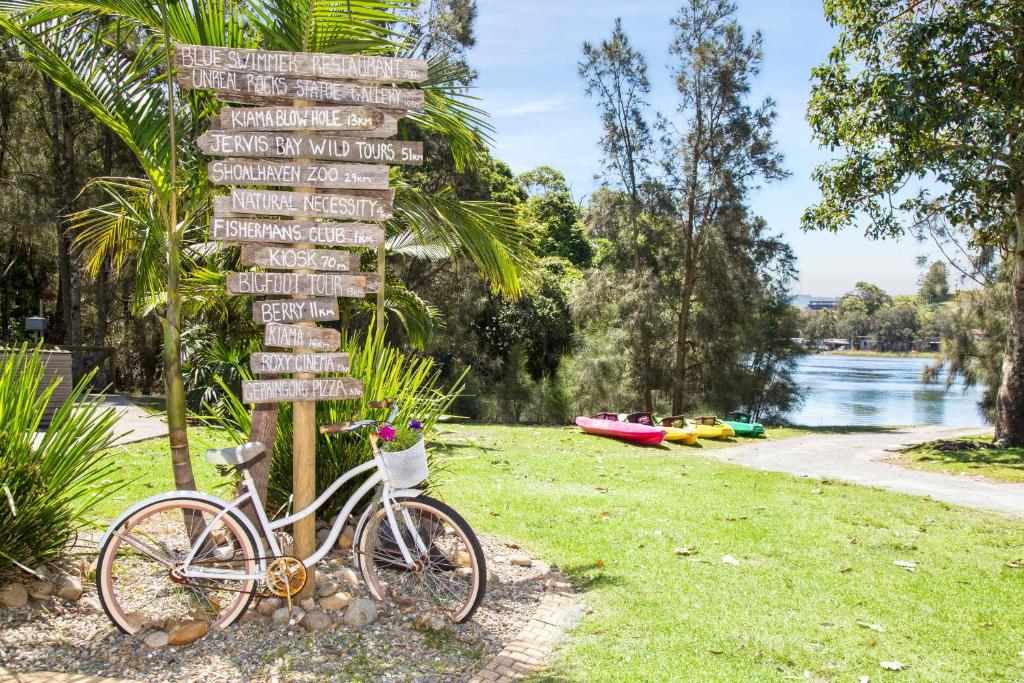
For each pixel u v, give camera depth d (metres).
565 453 13.54
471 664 3.63
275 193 3.96
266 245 3.98
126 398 19.62
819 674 3.73
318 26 4.62
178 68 3.83
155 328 25.48
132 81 4.66
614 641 4.04
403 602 4.24
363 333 19.64
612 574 5.32
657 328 26.55
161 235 4.62
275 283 3.96
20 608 3.80
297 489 4.13
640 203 25.81
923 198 17.84
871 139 17.22
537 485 9.38
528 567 5.36
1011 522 8.24
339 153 4.00
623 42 25.44
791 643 4.12
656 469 11.88
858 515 8.20
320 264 4.02
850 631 4.36
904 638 4.28
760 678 3.63
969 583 5.48
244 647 3.64
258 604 4.05
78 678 3.27
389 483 4.12
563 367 26.62
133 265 21.41
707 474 11.63
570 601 4.68
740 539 6.65
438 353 25.70
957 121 14.79
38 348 4.31
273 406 4.37
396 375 5.46
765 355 29.66
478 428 18.41
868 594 5.12
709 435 20.38
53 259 27.17
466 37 20.59
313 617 3.89
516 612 4.36
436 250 10.92
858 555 6.24
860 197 17.59
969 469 13.73
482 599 4.31
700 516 7.70
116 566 4.39
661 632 4.20
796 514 8.10
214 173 3.90
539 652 3.84
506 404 24.98
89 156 24.66
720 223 25.69
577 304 27.14
